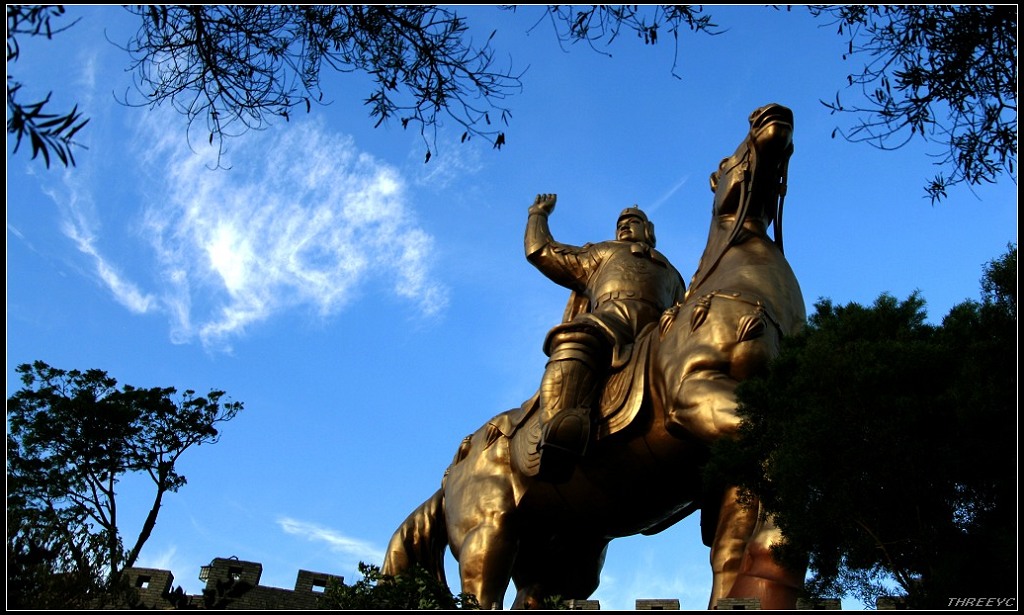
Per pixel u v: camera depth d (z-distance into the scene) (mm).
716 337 12242
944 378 9828
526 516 13914
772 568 10453
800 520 9711
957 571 8914
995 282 10875
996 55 9922
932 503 9578
